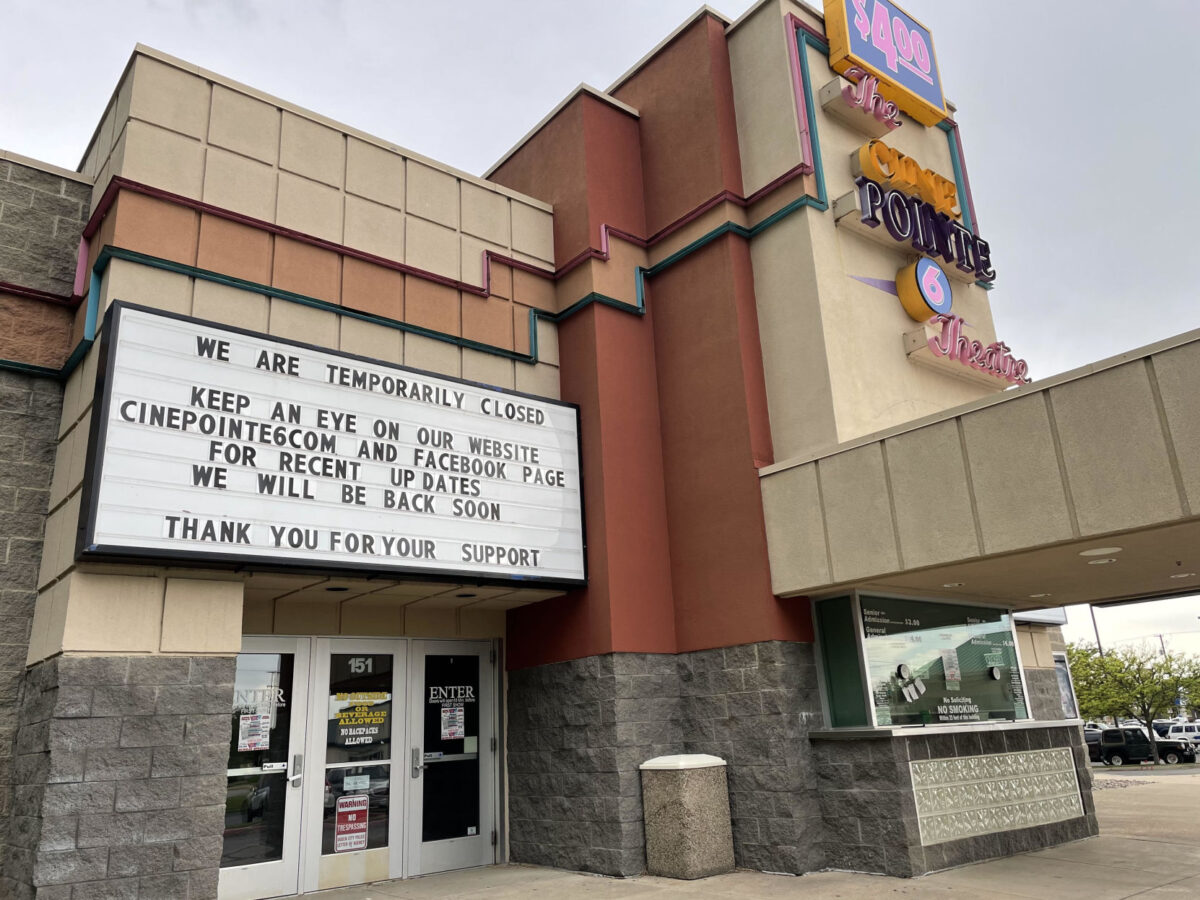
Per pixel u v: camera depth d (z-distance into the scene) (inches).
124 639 296.4
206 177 362.9
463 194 448.1
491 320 438.3
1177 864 345.4
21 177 360.5
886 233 448.1
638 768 379.6
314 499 337.1
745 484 401.4
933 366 457.7
